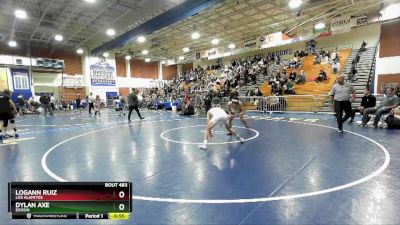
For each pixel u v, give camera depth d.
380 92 18.08
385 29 17.89
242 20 18.55
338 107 7.72
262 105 16.11
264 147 6.04
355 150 5.51
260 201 3.09
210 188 3.55
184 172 4.29
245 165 4.62
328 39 23.02
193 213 2.82
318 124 9.83
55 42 23.52
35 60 24.09
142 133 8.69
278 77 19.86
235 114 8.05
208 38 23.52
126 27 18.45
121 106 18.95
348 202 3.00
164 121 12.56
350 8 15.83
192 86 27.14
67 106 25.73
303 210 2.83
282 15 17.88
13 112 8.16
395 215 2.68
